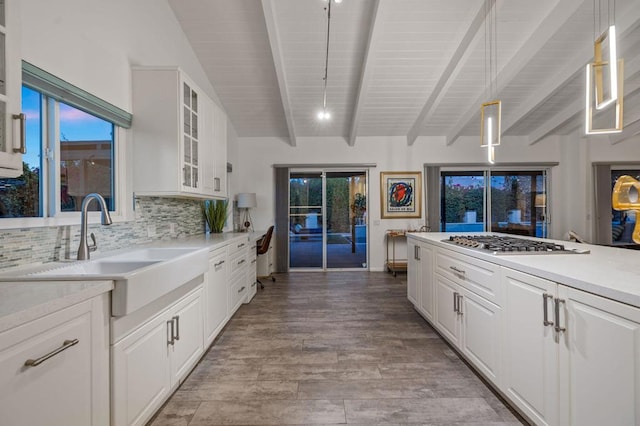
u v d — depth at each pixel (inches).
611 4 123.2
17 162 47.0
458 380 83.9
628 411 42.4
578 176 231.8
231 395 77.5
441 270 105.3
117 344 53.5
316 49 148.9
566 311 52.8
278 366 91.8
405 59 157.4
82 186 83.8
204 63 159.5
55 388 40.9
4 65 45.4
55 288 46.7
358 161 231.0
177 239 125.3
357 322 127.6
